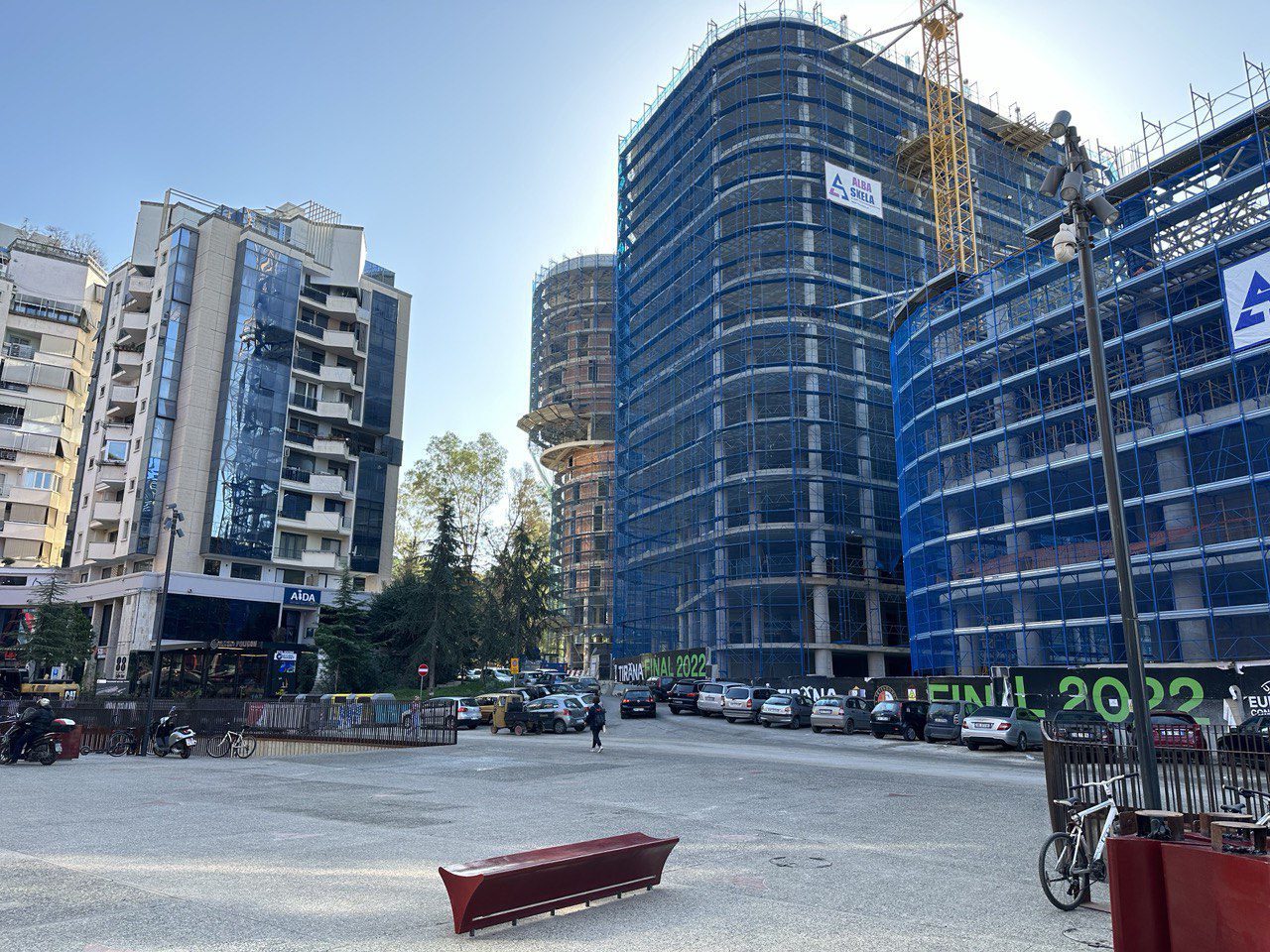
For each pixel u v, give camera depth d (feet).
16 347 237.66
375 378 223.10
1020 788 52.26
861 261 202.59
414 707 94.58
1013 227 221.46
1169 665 92.27
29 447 231.71
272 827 36.37
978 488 136.46
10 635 200.64
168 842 32.53
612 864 24.48
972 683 113.80
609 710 149.59
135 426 191.83
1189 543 109.50
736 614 186.50
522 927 21.62
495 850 31.50
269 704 89.66
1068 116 36.29
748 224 189.78
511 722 111.86
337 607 178.40
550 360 326.24
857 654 186.50
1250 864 16.79
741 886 26.35
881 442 192.24
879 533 184.85
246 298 196.13
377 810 41.88
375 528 214.28
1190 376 109.91
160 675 166.30
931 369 147.95
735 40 209.87
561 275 327.26
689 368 205.05
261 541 188.24
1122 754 29.89
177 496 180.75
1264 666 84.64
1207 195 111.96
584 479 311.68
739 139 206.39
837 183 192.65
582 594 297.53
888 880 27.35
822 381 188.44
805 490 183.73
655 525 214.90
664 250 227.20
